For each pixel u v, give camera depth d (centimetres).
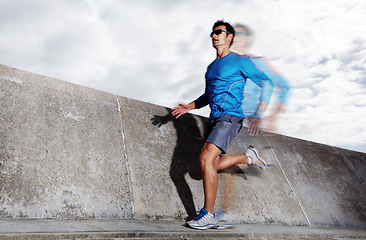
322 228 269
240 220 239
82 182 192
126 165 217
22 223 147
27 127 192
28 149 184
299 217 275
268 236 200
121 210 194
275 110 218
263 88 219
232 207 244
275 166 308
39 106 206
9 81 204
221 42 228
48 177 181
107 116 235
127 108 255
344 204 323
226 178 260
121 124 238
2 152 174
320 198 310
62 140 201
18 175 172
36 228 139
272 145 334
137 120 251
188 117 288
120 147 224
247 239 183
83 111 226
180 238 162
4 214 157
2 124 183
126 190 205
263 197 269
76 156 200
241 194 258
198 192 237
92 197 189
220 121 206
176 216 214
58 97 221
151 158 234
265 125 221
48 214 169
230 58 217
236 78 212
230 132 203
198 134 279
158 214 207
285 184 296
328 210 304
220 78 213
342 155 398
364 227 313
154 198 213
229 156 239
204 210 192
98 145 215
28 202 167
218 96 213
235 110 208
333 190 331
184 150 257
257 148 314
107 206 191
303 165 336
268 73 215
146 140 243
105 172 205
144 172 222
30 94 208
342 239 227
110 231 146
